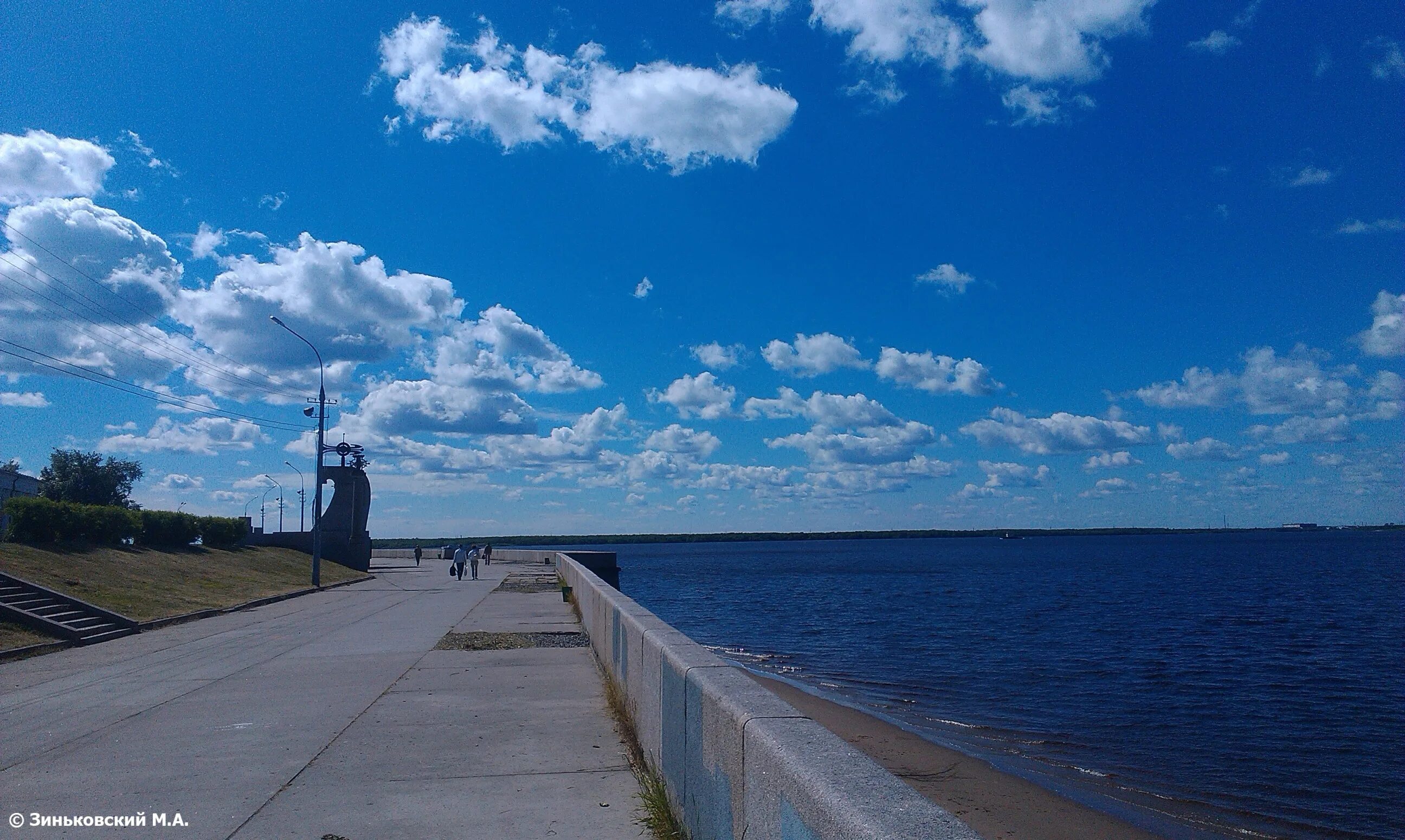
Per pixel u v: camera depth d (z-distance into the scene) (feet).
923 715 61.11
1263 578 234.79
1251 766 48.78
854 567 357.82
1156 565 329.52
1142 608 149.59
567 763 24.40
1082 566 323.98
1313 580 223.10
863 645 101.35
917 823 7.86
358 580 129.18
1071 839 35.19
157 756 25.59
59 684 38.83
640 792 21.20
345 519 155.33
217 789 22.22
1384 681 77.51
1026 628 119.24
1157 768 48.14
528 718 30.48
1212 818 39.11
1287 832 37.52
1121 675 80.18
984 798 40.50
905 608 152.25
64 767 24.38
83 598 63.93
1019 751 50.72
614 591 42.55
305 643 52.90
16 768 24.30
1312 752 52.29
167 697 35.09
